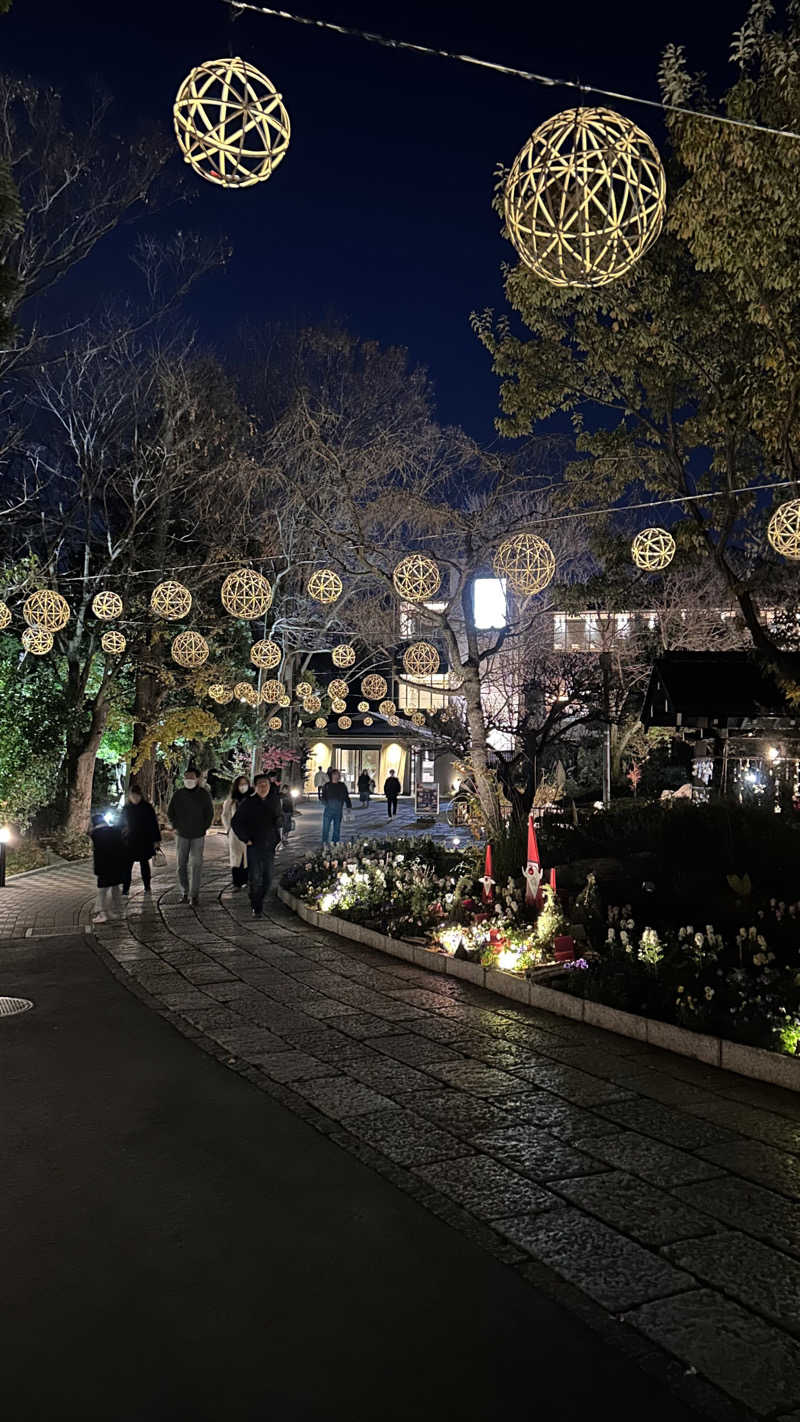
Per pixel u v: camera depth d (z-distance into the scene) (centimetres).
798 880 953
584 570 2377
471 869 1235
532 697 1852
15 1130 512
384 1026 720
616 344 1422
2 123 1719
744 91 996
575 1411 287
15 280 805
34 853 1944
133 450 2288
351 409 2750
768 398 1170
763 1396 294
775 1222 405
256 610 1274
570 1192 435
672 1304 343
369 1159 471
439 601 1994
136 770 2411
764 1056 592
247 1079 596
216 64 356
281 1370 305
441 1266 371
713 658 1853
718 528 1505
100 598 1488
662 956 757
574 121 401
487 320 1527
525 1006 780
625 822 1302
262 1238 392
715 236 1042
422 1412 286
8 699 2002
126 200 1831
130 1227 402
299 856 2062
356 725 4275
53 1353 313
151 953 1006
